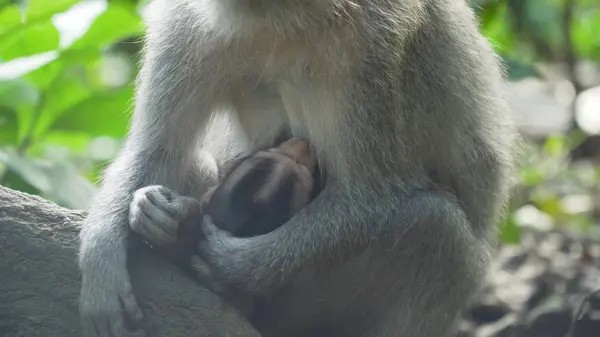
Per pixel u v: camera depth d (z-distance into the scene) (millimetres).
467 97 11336
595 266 16000
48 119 15016
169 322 9000
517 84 24688
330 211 9875
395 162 10133
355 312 10180
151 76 10305
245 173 10055
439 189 10633
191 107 10266
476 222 11766
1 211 9188
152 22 10445
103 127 15047
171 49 10172
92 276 9125
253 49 9766
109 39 15156
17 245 9094
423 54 10641
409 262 9977
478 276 10836
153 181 10234
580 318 12625
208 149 11188
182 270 9492
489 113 11820
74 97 15133
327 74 9805
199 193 10789
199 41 9961
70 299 9133
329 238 9734
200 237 9672
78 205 13234
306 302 9953
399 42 10023
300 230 9695
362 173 9992
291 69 9867
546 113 23328
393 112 10062
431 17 10805
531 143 21719
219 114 10836
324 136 10070
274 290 9664
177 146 10352
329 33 9609
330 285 9898
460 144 11320
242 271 9492
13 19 14727
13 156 13273
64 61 15000
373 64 9859
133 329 8984
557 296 14602
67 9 14820
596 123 22500
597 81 25203
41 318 9039
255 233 10008
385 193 10023
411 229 9898
